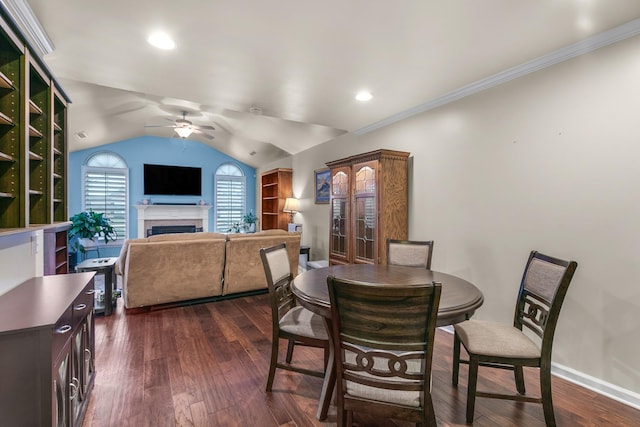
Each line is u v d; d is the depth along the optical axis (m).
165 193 7.45
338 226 3.97
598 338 2.04
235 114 5.32
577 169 2.12
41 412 1.20
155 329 2.95
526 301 1.96
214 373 2.20
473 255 2.80
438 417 1.77
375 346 1.28
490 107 2.65
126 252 3.33
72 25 1.90
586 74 2.07
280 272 2.19
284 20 1.85
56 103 2.34
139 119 5.90
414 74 2.56
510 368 1.95
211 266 3.58
